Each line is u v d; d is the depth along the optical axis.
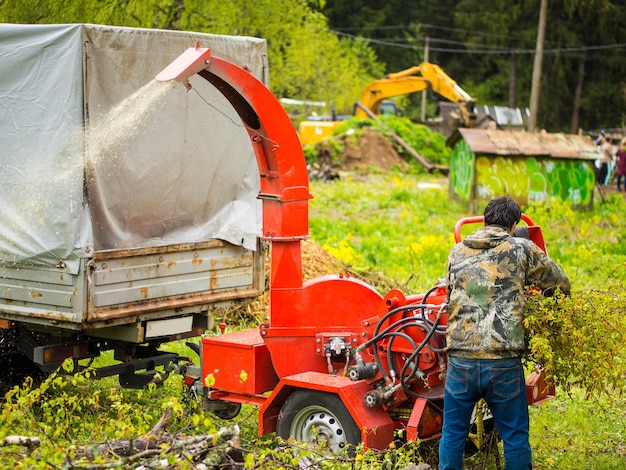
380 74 60.44
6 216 6.55
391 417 5.84
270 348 6.04
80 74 6.25
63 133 6.30
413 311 5.80
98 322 6.39
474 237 5.22
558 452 6.54
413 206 25.00
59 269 6.31
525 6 65.25
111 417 6.75
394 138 36.28
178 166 7.06
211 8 14.30
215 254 7.27
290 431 5.79
